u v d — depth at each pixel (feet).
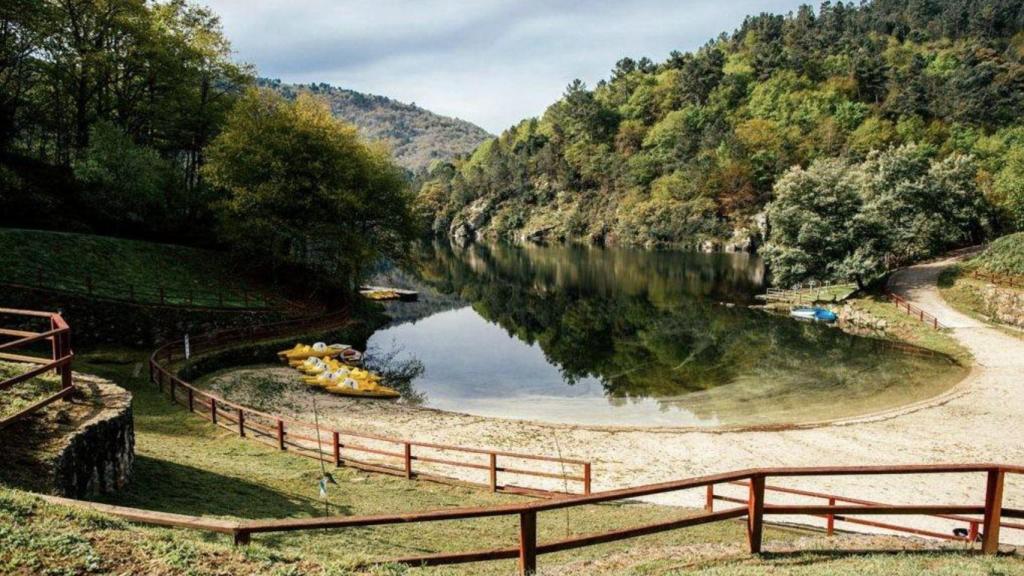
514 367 123.95
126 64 153.58
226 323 116.88
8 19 127.54
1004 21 569.23
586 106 551.59
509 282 265.54
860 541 27.58
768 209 191.52
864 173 221.66
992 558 24.77
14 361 47.91
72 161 144.36
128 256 122.42
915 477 63.93
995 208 244.83
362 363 118.93
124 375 84.43
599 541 22.12
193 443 57.52
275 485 46.52
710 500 47.88
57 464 31.40
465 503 48.03
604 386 109.19
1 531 19.69
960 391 99.30
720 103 503.20
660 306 197.16
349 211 149.79
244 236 137.80
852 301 176.65
